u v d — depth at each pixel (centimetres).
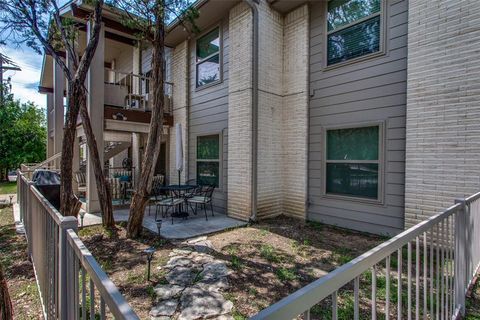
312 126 570
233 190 608
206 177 708
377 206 469
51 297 202
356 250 393
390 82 454
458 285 229
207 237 456
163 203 566
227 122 638
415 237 160
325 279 95
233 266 333
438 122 394
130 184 931
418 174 412
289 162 608
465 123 371
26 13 405
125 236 455
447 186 385
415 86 416
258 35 563
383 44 460
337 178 531
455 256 223
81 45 789
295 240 440
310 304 88
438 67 394
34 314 242
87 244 414
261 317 74
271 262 347
